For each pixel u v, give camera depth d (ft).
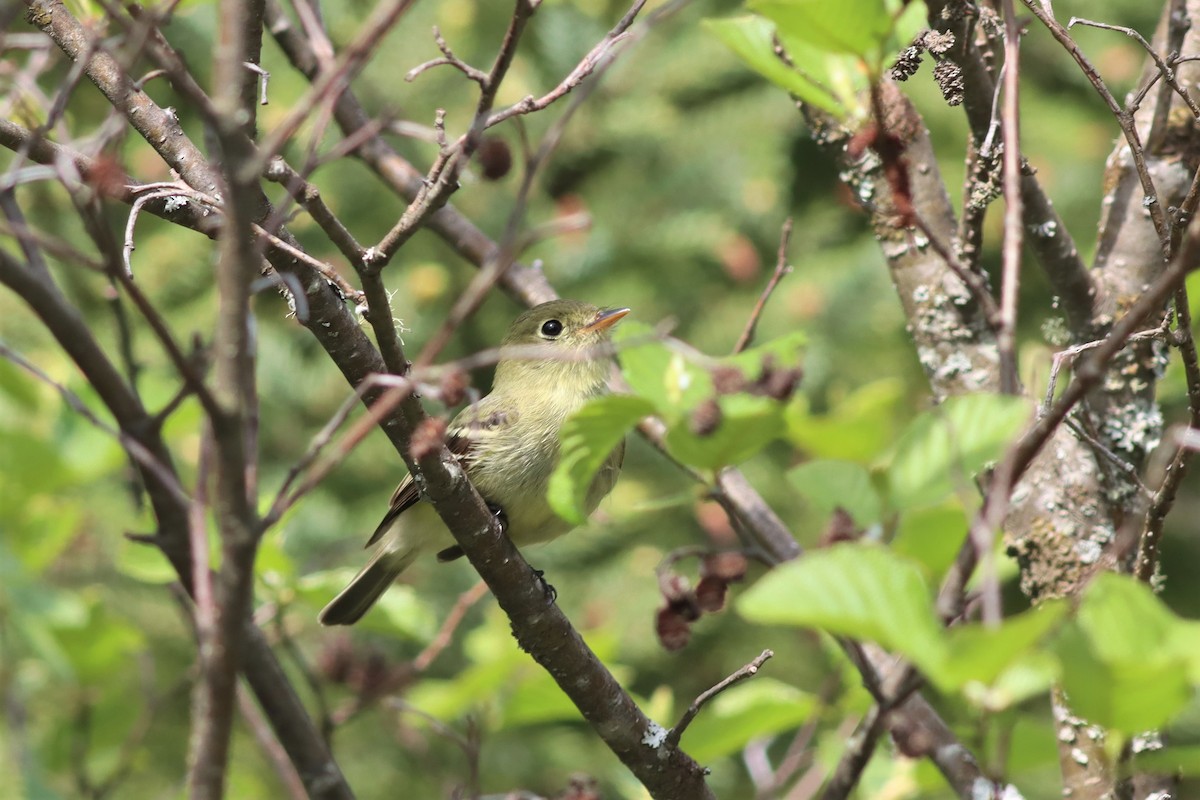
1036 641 12.88
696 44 69.72
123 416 23.82
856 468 19.52
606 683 23.39
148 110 21.29
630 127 68.49
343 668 30.71
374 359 20.86
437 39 18.52
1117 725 13.00
